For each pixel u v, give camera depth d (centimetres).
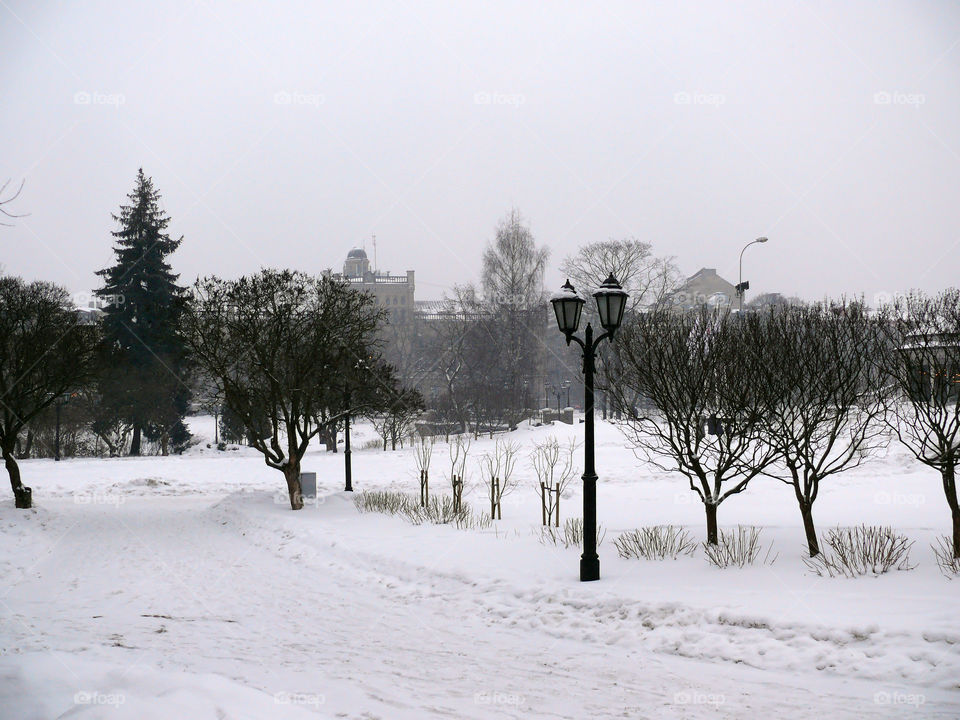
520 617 1050
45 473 3591
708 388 1328
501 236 5966
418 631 1004
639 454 3312
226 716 545
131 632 988
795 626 851
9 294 2741
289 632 1001
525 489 2723
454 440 4659
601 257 5738
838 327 1326
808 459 1212
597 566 1173
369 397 2717
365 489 2956
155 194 5522
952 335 1208
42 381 2672
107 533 2144
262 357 2412
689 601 979
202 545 1919
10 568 1555
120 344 5106
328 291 2514
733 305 6103
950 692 678
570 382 8888
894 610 869
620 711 666
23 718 543
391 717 641
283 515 2267
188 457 4359
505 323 5856
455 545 1545
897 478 2419
